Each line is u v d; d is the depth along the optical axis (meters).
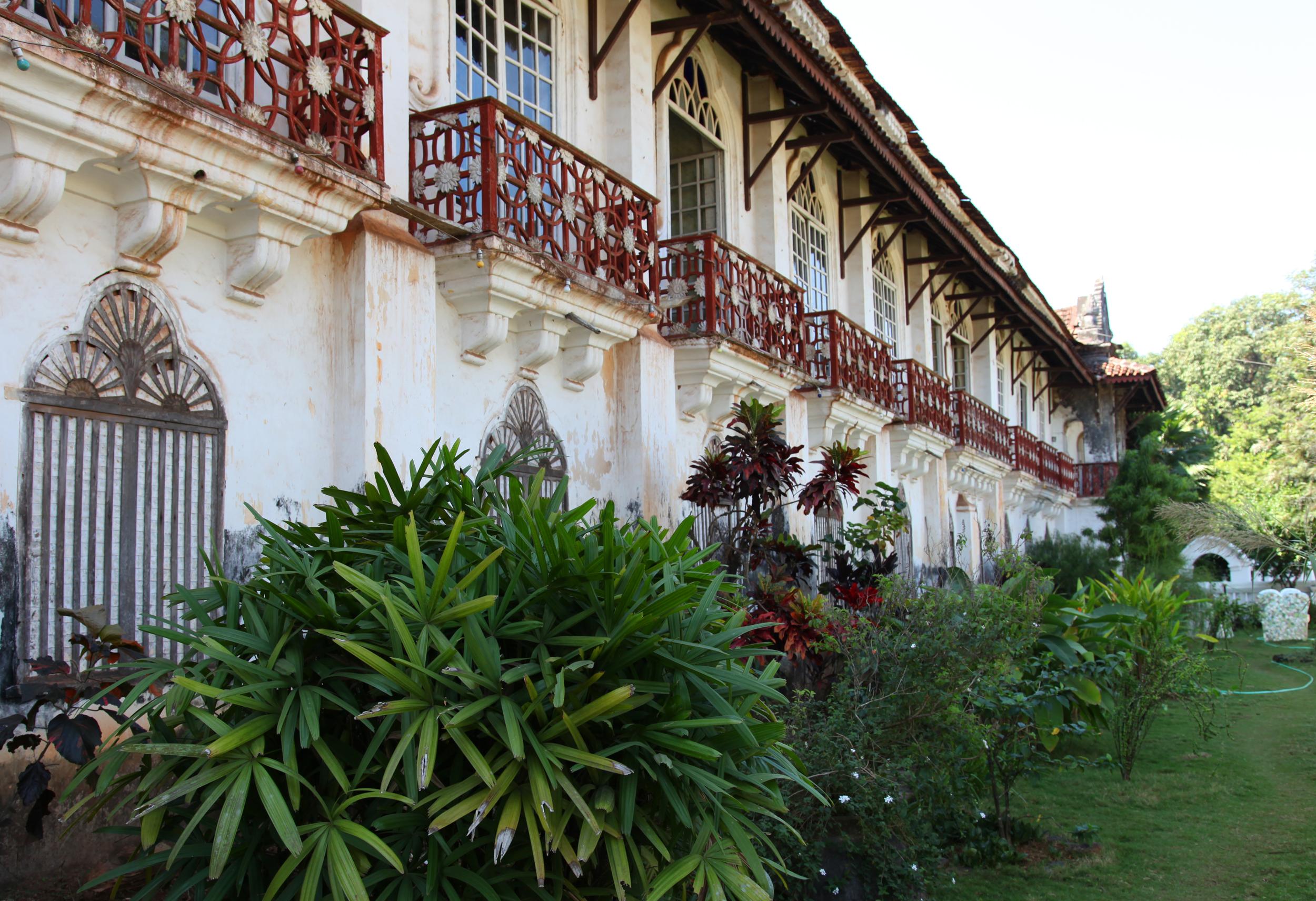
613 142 9.34
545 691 2.94
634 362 8.88
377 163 5.78
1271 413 30.50
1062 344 25.08
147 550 4.86
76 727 3.62
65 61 4.04
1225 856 6.27
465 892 3.01
